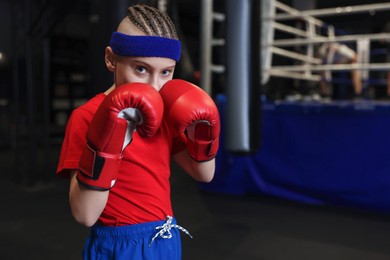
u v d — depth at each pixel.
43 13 3.85
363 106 3.11
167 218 0.94
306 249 2.45
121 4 2.07
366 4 8.42
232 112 2.32
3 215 3.14
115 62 0.84
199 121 0.87
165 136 0.94
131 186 0.89
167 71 0.85
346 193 3.24
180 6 6.32
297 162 3.45
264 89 5.06
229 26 2.30
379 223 2.94
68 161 0.84
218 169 3.82
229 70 2.32
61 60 7.86
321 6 8.70
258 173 3.68
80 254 2.36
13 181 4.39
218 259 2.28
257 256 2.33
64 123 7.89
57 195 3.78
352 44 6.18
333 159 3.28
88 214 0.80
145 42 0.78
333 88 6.48
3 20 6.92
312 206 3.38
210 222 2.96
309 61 4.91
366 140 3.12
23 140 6.42
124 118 0.77
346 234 2.71
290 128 3.46
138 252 0.88
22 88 6.79
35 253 2.37
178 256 0.96
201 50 3.02
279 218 3.06
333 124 3.25
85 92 8.23
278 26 4.29
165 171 0.94
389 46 5.24
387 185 3.06
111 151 0.77
